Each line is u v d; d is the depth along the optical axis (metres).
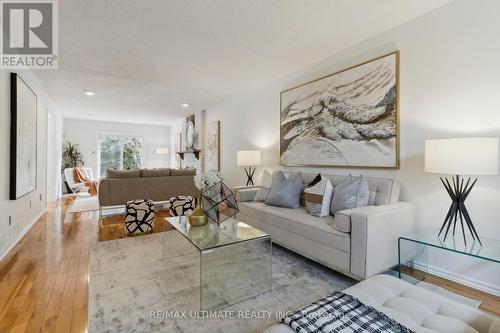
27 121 3.38
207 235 2.09
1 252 2.54
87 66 3.56
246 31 2.61
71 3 2.16
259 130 4.48
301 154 3.54
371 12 2.28
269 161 4.23
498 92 1.88
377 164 2.64
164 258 2.56
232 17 2.36
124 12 2.29
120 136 8.95
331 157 3.12
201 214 2.38
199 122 6.80
